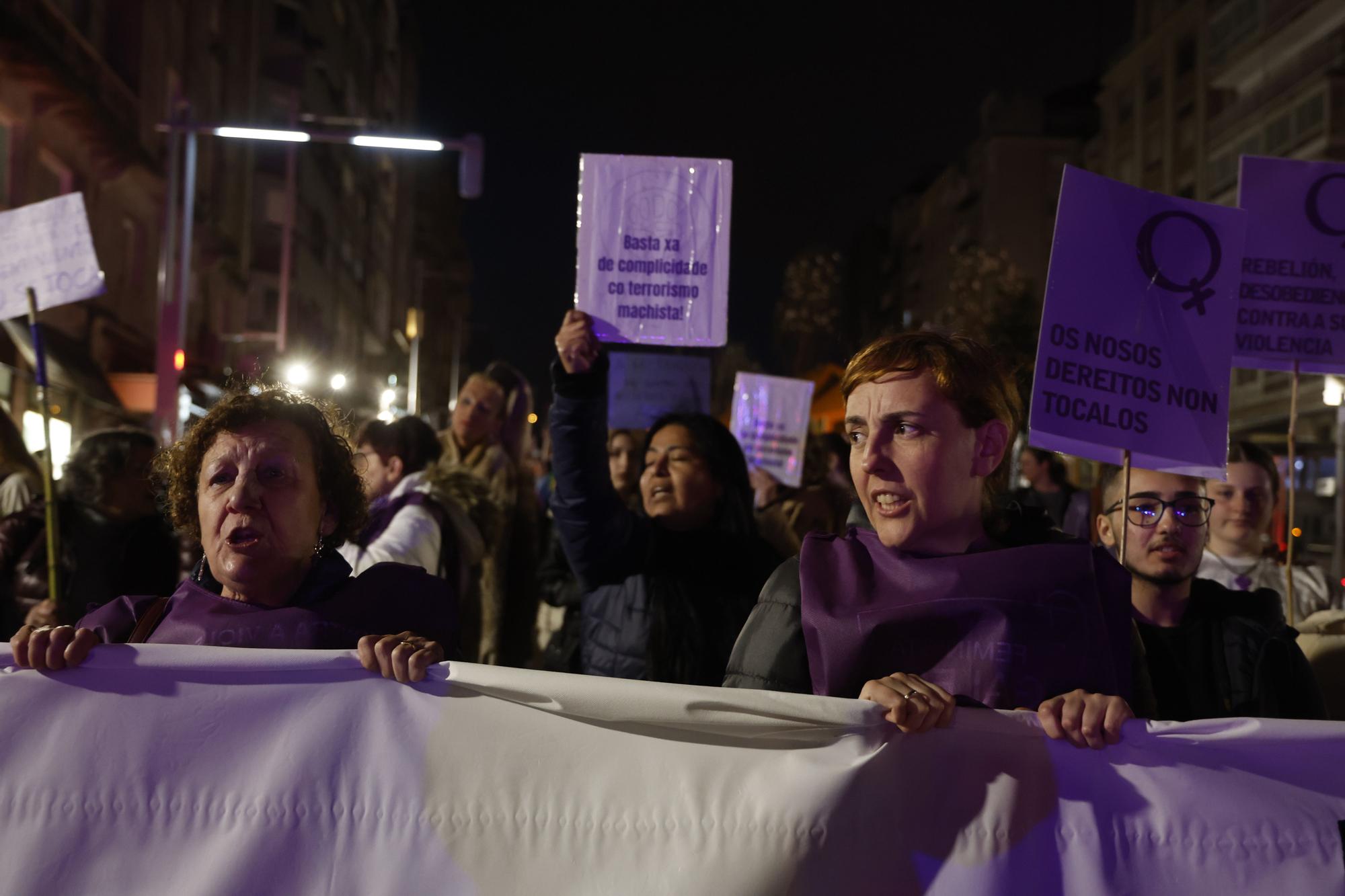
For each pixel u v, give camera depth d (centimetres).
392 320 7081
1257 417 3469
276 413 242
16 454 526
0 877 207
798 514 679
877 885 201
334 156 4772
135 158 2212
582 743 209
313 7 4141
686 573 356
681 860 203
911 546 225
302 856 207
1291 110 3622
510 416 610
